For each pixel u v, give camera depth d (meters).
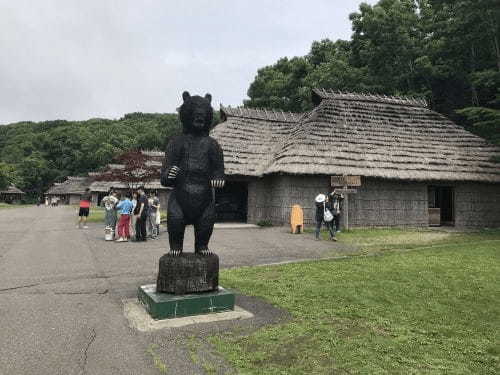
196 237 5.61
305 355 3.87
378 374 3.50
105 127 89.25
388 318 5.07
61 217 26.91
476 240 12.53
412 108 21.31
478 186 17.94
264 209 18.30
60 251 10.60
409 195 17.20
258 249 10.73
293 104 34.62
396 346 4.17
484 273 7.48
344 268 7.88
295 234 14.25
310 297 5.90
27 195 81.50
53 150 85.88
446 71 24.70
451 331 4.68
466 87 25.27
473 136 19.58
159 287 5.29
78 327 4.62
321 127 17.88
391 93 27.69
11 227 18.20
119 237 12.89
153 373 3.46
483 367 3.75
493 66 21.14
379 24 26.81
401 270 7.67
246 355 3.86
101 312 5.20
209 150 5.55
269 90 35.78
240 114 22.08
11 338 4.25
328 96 20.64
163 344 4.11
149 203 14.12
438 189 21.86
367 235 13.88
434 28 25.67
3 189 69.94
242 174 17.25
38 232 15.77
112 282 6.98
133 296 6.05
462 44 20.45
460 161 17.67
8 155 86.69
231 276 7.23
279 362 3.71
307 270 7.70
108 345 4.08
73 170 81.94
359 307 5.46
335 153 16.48
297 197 16.39
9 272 7.79
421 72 26.16
